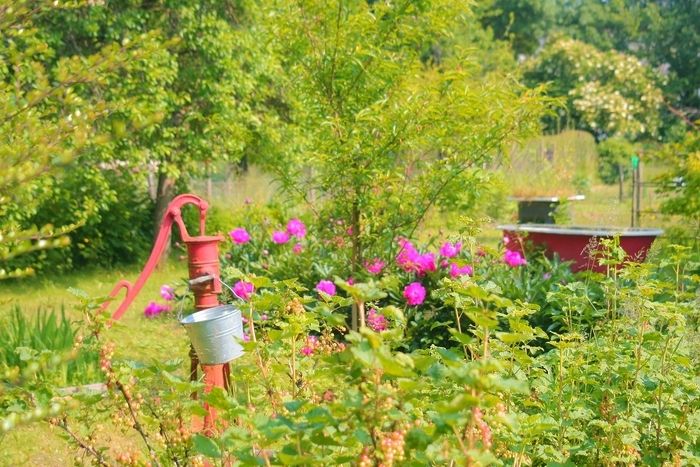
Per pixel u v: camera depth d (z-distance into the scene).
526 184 15.84
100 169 10.94
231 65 10.98
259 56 11.32
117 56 2.98
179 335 6.59
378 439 1.90
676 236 8.72
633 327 3.66
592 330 3.95
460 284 2.73
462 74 5.01
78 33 10.33
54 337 5.44
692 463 2.98
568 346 3.10
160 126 10.66
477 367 1.73
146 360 5.48
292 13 5.23
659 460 3.06
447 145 5.36
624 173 25.97
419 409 2.28
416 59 5.46
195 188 16.23
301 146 11.34
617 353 3.37
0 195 2.61
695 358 3.88
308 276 7.16
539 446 2.83
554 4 37.31
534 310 2.75
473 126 5.20
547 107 5.26
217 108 11.07
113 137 2.75
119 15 10.30
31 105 2.78
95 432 2.66
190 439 2.46
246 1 11.23
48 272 11.28
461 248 6.62
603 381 3.35
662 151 9.87
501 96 5.17
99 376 5.02
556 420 3.05
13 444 4.16
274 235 7.84
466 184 5.29
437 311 6.18
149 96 9.91
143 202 13.27
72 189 10.80
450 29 5.62
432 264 6.20
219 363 3.25
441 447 1.86
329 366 2.23
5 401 2.71
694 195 8.91
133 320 7.53
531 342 5.80
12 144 2.76
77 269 11.68
